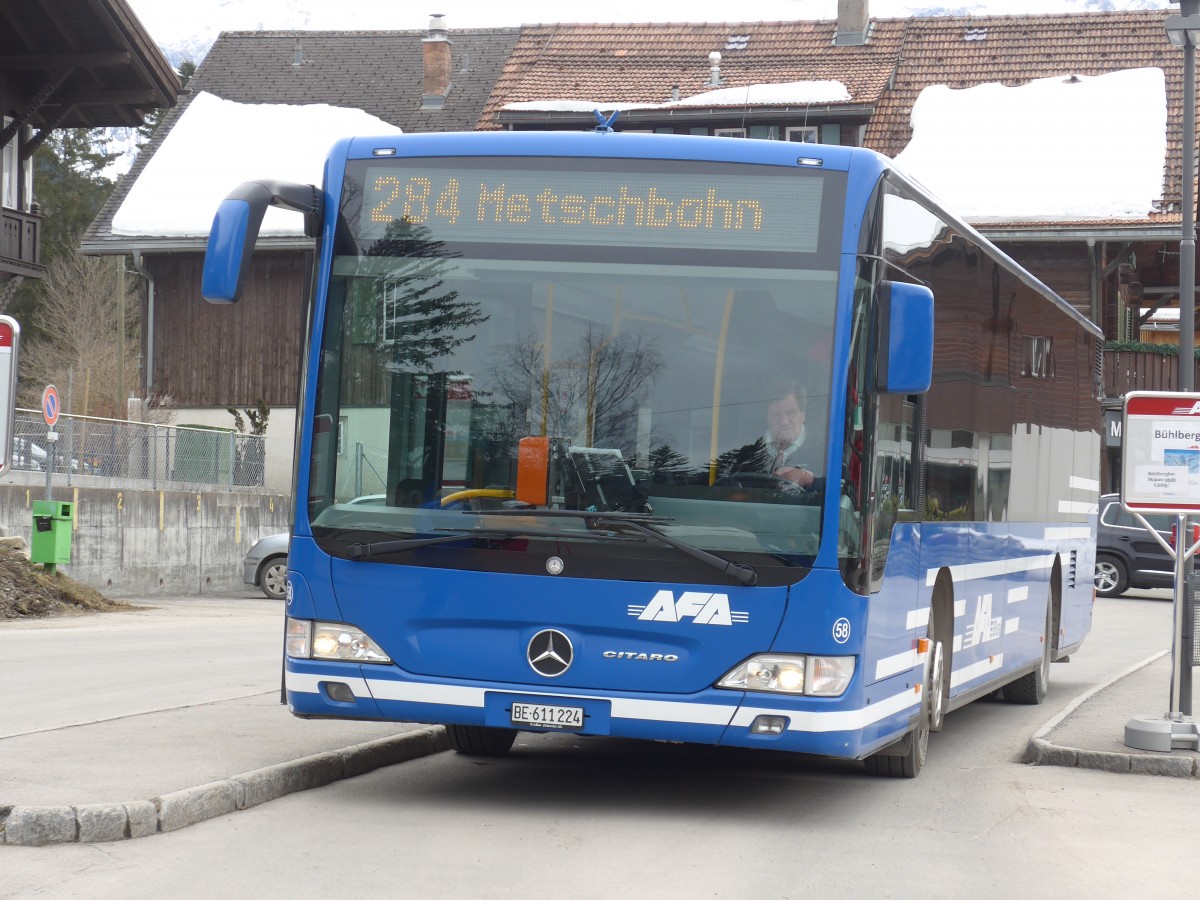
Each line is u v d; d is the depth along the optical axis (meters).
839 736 7.77
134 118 40.28
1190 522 12.23
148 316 47.22
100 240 46.25
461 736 10.40
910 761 9.95
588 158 8.27
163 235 45.94
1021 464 12.54
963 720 13.41
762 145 8.21
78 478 28.16
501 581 7.96
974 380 10.77
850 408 7.93
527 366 8.12
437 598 8.02
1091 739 11.13
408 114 51.09
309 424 8.29
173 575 30.27
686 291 8.09
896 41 47.78
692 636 7.79
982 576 11.25
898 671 8.77
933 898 6.73
